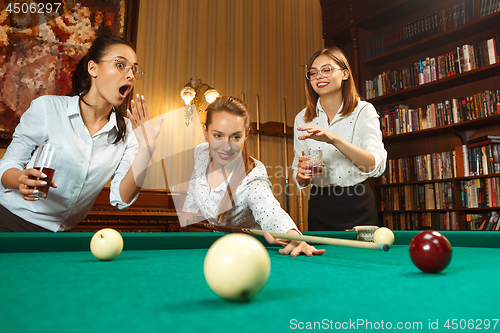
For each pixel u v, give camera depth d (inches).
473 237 58.9
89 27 139.4
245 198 61.6
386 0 171.5
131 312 17.9
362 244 34.0
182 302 20.1
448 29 149.4
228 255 19.9
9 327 15.3
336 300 20.3
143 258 41.4
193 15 173.8
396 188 161.8
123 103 146.3
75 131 69.2
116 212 122.8
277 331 14.8
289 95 196.4
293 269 32.6
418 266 29.9
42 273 30.0
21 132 68.8
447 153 144.9
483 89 146.0
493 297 20.8
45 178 56.9
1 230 67.4
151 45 160.2
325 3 203.3
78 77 70.1
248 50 187.6
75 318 16.7
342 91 92.1
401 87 162.6
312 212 100.1
